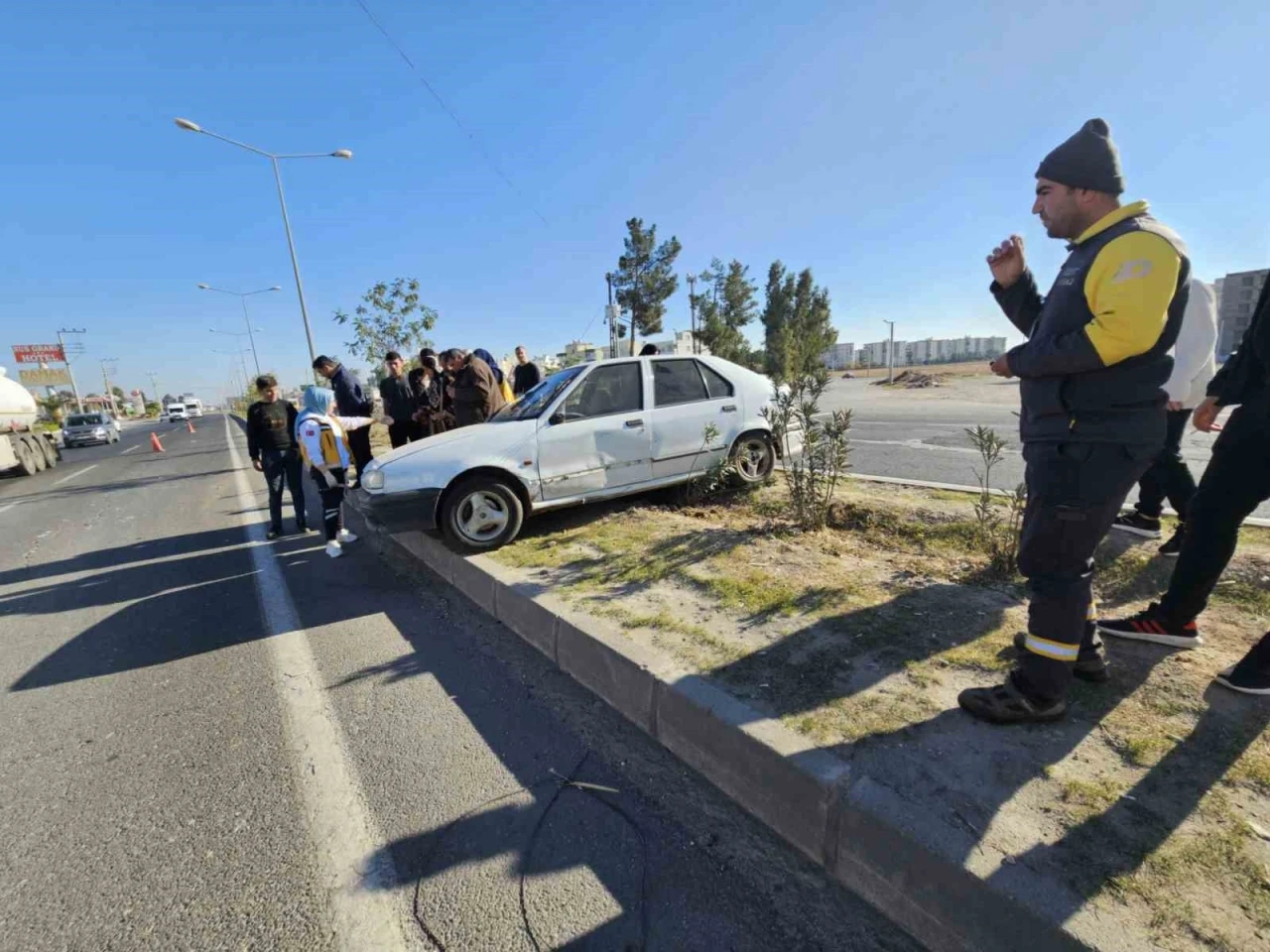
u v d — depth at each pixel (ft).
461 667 11.11
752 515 17.21
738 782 7.27
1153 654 8.30
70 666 12.20
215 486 35.83
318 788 8.02
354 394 25.57
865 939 5.50
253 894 6.43
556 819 7.20
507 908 6.03
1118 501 6.35
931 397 71.72
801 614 10.32
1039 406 6.48
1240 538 12.28
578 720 9.23
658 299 113.80
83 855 7.13
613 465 17.37
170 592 16.42
